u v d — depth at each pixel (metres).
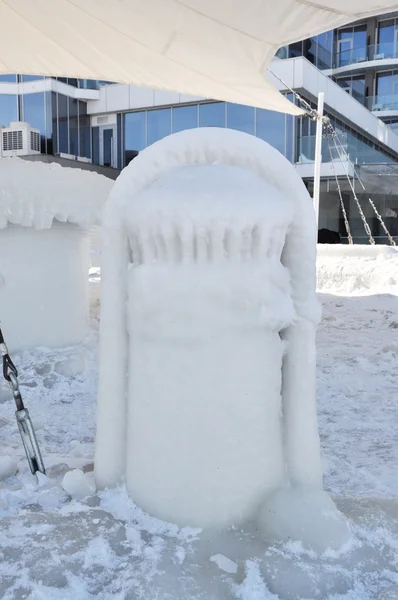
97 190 6.05
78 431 4.44
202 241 2.26
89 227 6.09
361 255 12.05
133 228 2.40
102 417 2.66
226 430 2.34
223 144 2.54
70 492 2.70
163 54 7.00
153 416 2.42
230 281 2.28
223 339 2.32
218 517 2.35
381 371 6.36
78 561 2.11
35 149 25.39
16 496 2.78
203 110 24.62
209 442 2.34
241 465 2.36
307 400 2.51
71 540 2.23
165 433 2.39
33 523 2.38
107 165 26.92
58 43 7.15
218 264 2.29
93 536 2.27
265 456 2.42
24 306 6.04
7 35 7.15
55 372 5.72
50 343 6.21
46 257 6.14
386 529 2.35
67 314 6.36
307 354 2.50
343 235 24.47
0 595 1.93
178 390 2.36
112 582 2.01
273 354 2.43
